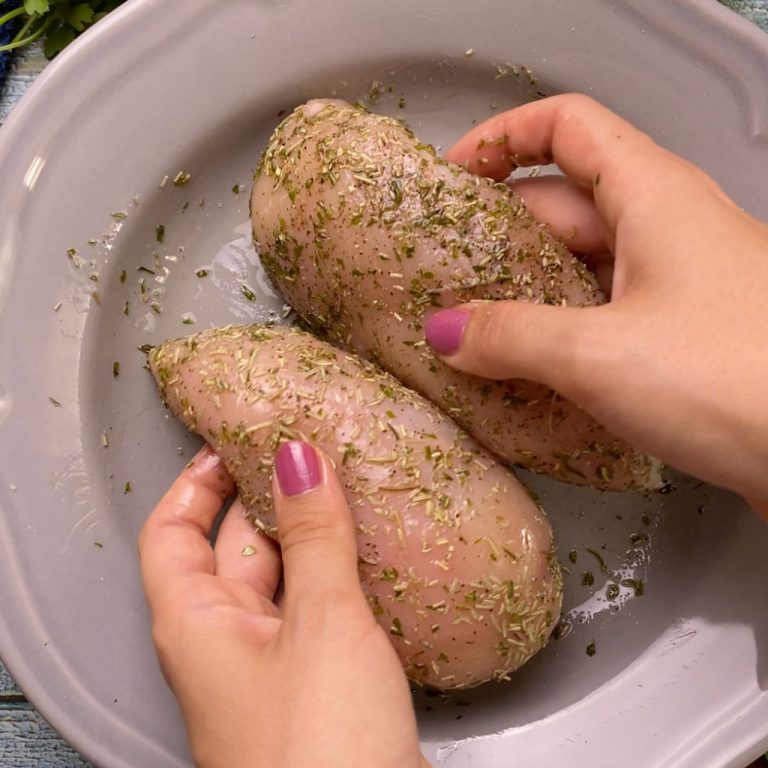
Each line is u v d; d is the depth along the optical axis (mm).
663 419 429
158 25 491
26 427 490
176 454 514
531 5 501
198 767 430
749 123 498
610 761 495
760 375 421
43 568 487
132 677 486
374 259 474
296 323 521
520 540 472
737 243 431
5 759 526
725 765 484
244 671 427
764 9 532
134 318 515
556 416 474
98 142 495
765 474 434
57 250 495
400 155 474
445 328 460
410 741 425
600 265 502
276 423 468
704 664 500
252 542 486
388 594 463
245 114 510
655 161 450
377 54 510
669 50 498
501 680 509
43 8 511
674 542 517
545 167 525
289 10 498
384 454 465
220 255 522
